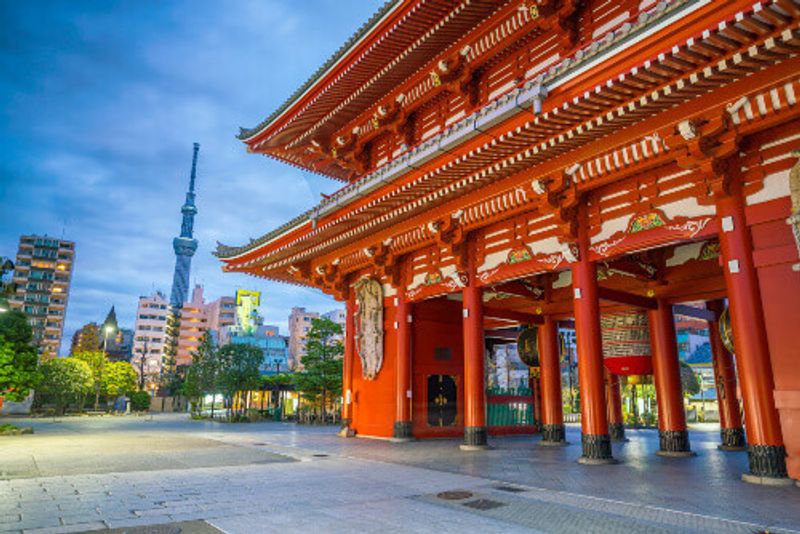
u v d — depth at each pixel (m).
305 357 41.25
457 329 27.00
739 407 20.55
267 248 28.77
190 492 10.77
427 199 19.50
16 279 115.00
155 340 145.12
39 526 7.89
